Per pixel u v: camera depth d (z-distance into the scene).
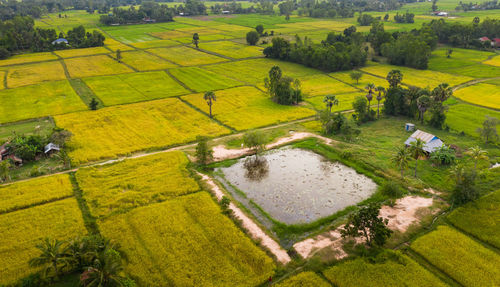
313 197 67.00
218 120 106.81
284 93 119.81
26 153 79.25
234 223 58.12
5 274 46.91
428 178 71.75
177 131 97.75
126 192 66.88
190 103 121.75
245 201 65.69
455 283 45.62
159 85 143.88
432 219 58.72
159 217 58.88
